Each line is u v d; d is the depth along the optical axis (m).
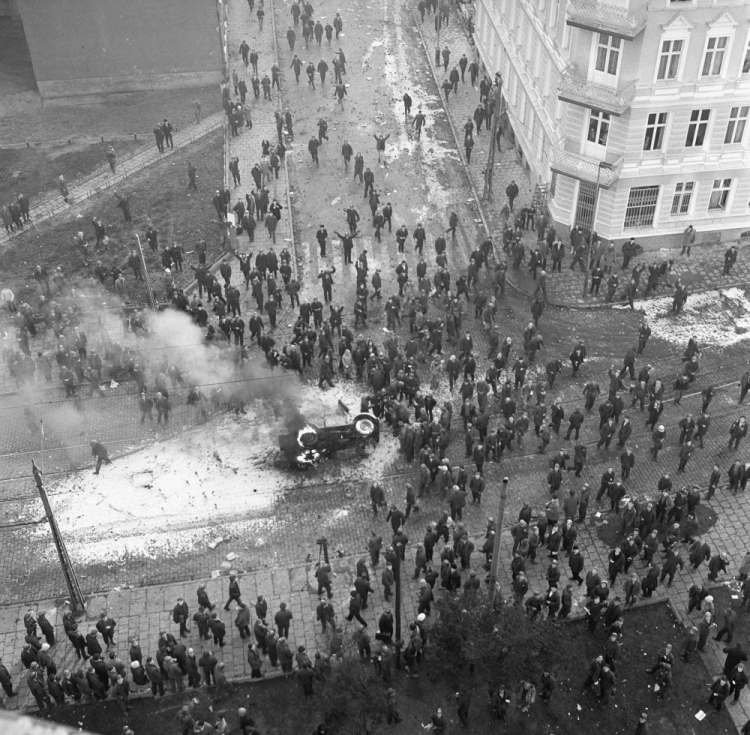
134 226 46.25
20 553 30.48
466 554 28.25
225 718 25.27
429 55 60.06
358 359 36.25
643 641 27.30
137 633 27.62
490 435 33.19
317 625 27.77
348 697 24.14
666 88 38.59
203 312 38.59
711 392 33.56
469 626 24.80
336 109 54.53
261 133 52.84
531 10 46.62
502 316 40.53
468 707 24.80
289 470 33.31
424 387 36.81
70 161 51.62
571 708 25.59
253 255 44.41
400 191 48.19
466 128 49.09
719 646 27.03
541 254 41.28
